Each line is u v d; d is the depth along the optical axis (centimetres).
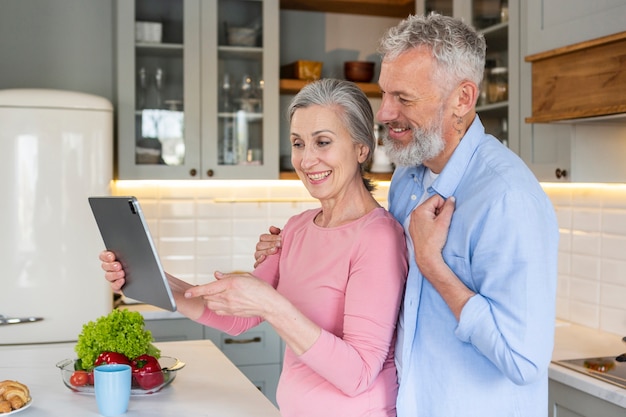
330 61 425
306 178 173
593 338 300
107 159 348
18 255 336
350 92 170
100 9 391
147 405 198
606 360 263
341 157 169
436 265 152
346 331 161
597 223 314
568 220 332
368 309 160
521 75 292
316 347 152
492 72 313
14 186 335
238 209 415
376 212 171
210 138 379
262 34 385
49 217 338
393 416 168
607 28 236
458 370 156
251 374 377
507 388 156
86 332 212
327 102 168
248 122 385
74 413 192
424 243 153
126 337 209
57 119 338
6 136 334
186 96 375
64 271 341
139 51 370
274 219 420
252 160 386
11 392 191
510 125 299
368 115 172
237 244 416
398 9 415
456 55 154
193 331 368
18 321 336
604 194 310
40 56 386
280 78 414
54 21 387
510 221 146
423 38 155
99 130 345
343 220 175
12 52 383
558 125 276
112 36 391
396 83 157
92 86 392
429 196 165
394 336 170
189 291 153
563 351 279
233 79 383
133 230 169
